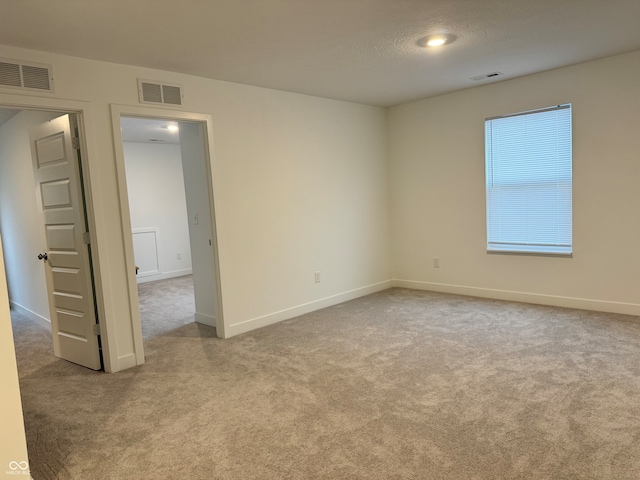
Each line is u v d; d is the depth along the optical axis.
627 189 4.11
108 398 3.02
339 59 3.65
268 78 4.12
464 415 2.54
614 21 3.11
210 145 4.04
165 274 8.12
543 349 3.47
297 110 4.80
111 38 2.92
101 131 3.39
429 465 2.10
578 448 2.17
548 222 4.64
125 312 3.56
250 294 4.42
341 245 5.36
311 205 4.99
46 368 3.67
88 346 3.59
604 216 4.26
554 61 4.09
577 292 4.51
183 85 3.85
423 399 2.76
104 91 3.39
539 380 2.94
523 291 4.89
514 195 4.86
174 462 2.24
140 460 2.28
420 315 4.60
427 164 5.54
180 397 2.98
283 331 4.31
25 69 3.02
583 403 2.60
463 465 2.09
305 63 3.71
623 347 3.42
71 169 3.43
